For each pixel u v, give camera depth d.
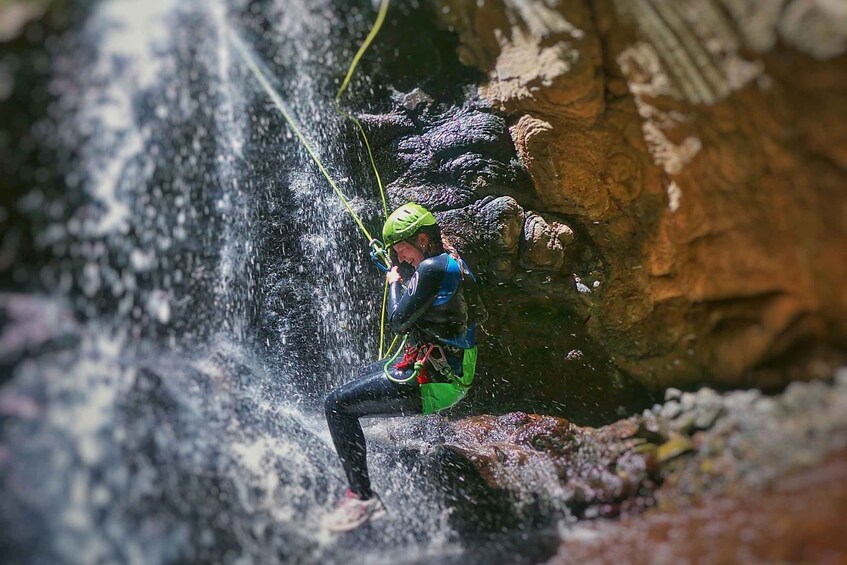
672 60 3.38
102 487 2.87
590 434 3.91
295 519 3.32
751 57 3.07
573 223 4.46
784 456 3.02
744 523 2.71
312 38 4.42
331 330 4.73
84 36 3.11
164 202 3.96
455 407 4.57
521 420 4.21
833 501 2.56
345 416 3.61
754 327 3.48
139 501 2.92
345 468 3.54
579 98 3.81
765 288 3.41
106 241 3.54
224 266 4.51
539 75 3.86
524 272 4.47
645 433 3.66
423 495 3.68
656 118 3.62
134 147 3.61
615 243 4.31
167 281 4.04
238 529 3.08
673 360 3.94
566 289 4.42
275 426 3.95
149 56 3.51
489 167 4.48
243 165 4.57
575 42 3.64
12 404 2.79
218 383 3.96
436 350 3.60
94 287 3.45
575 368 4.39
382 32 4.55
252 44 4.16
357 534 3.35
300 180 4.77
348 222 4.70
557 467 3.68
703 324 3.78
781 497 2.78
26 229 3.10
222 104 4.22
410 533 3.40
